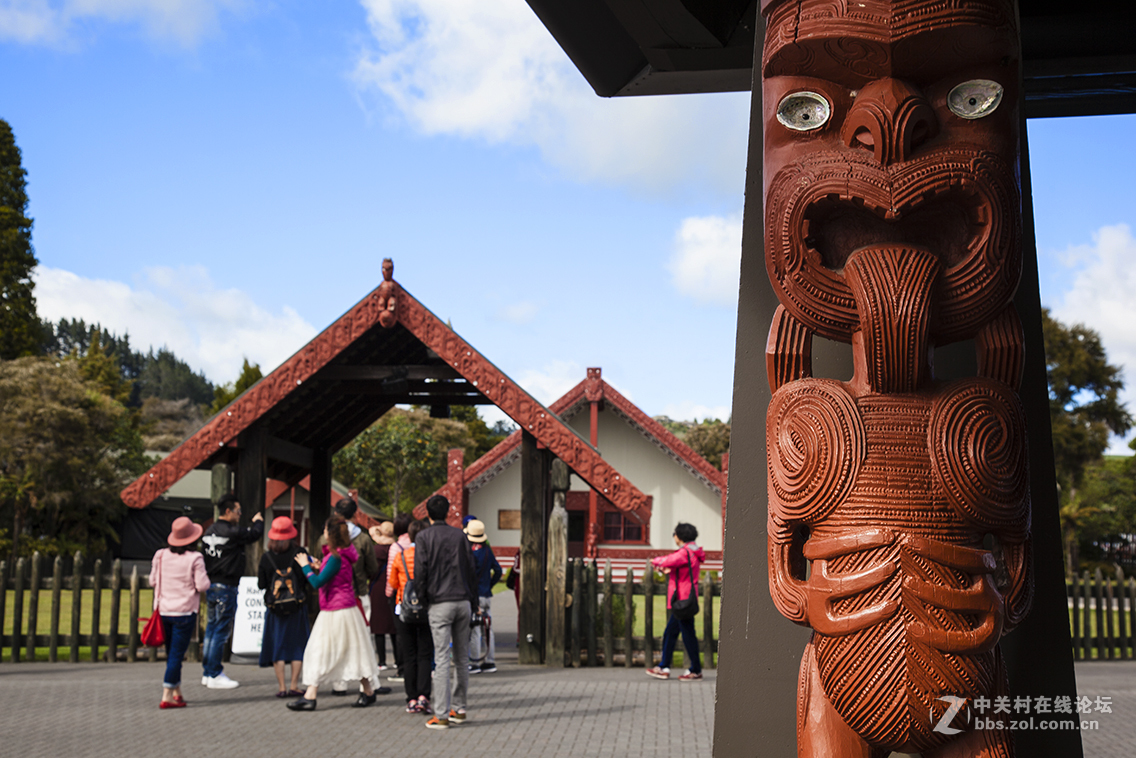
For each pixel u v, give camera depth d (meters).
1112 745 6.83
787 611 2.90
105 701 8.45
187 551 8.24
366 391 12.45
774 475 2.95
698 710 8.07
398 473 33.81
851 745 2.82
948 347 3.71
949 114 2.77
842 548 2.73
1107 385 30.05
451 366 11.23
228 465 11.49
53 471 26.94
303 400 12.15
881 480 2.73
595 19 4.57
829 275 2.82
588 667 10.99
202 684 9.36
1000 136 2.76
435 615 7.28
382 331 12.38
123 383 53.03
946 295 2.76
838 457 2.77
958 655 2.64
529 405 11.13
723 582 3.79
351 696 8.82
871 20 2.67
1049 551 3.53
